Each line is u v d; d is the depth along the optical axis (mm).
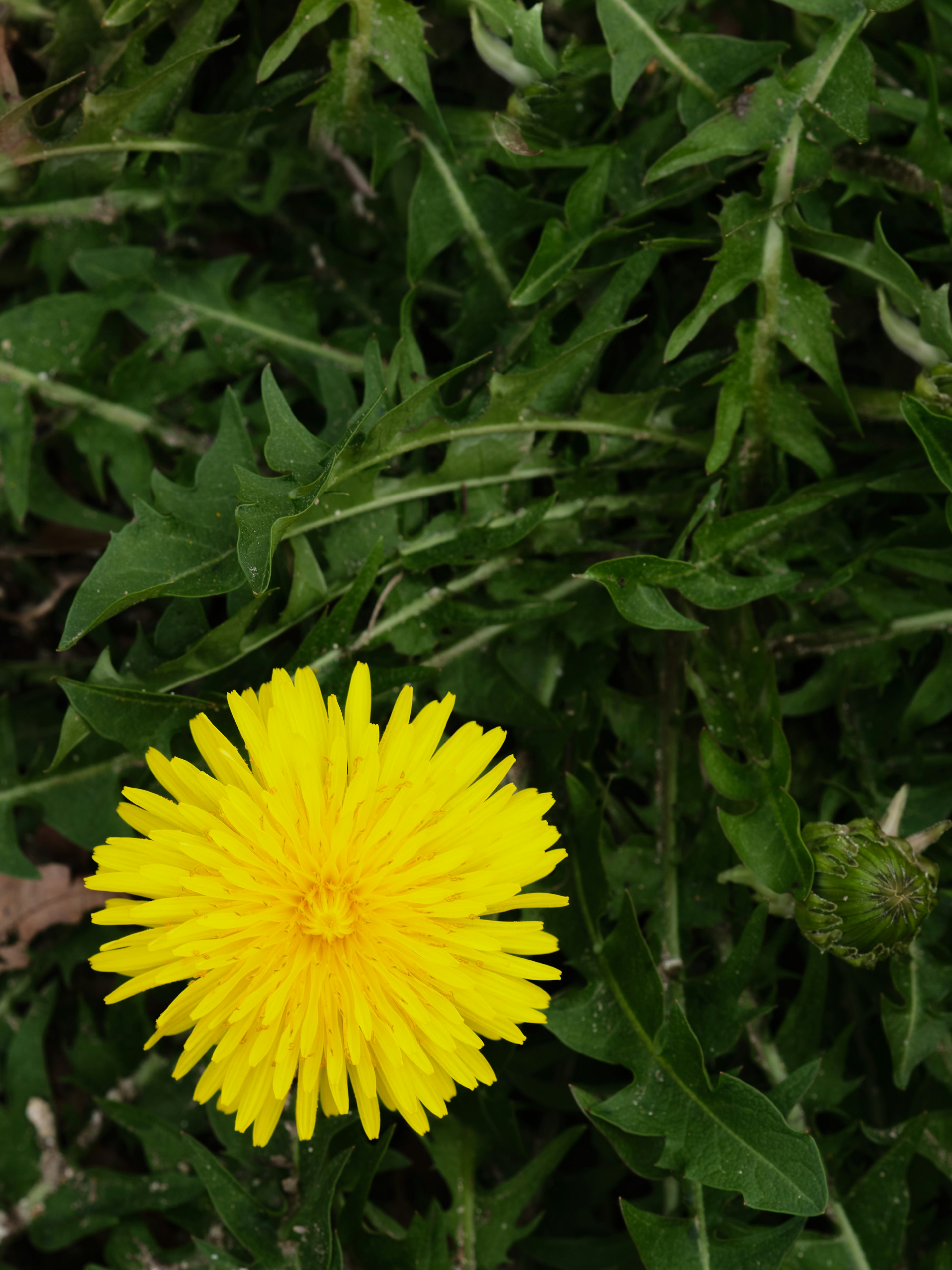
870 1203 247
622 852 255
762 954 256
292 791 226
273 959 225
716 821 253
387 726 240
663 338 258
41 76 250
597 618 257
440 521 251
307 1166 249
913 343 249
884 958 237
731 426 249
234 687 249
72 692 232
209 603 251
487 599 256
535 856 229
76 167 252
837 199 258
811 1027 252
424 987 227
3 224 257
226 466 237
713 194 259
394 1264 246
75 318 259
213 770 230
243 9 258
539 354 251
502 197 255
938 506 252
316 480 229
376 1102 227
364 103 252
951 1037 255
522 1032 251
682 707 260
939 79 259
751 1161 234
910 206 260
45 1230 258
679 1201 248
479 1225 254
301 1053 224
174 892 226
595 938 247
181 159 256
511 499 254
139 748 237
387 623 248
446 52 261
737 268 245
